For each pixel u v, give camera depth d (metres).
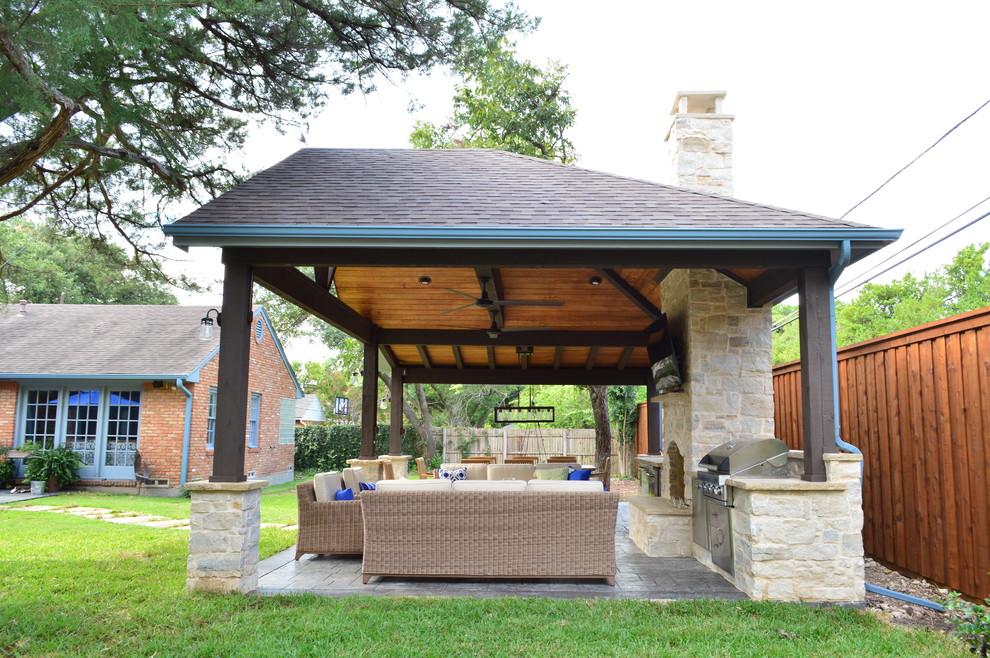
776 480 5.08
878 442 6.31
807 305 5.20
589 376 12.00
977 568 4.73
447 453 18.81
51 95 4.45
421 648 3.88
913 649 3.87
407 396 22.44
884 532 6.20
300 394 19.98
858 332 23.94
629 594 5.21
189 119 7.00
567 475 11.03
